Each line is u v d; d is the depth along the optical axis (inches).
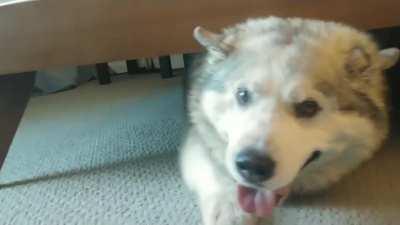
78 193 21.6
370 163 21.7
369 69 16.8
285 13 20.3
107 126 28.8
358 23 20.4
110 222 19.2
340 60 16.2
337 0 20.1
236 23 20.3
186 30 20.6
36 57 20.9
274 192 15.9
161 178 22.0
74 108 32.6
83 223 19.3
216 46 17.5
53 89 35.8
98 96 34.2
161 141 25.8
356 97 16.4
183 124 25.9
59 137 28.1
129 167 23.4
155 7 20.2
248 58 16.4
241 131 15.0
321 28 17.5
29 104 34.1
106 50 20.9
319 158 17.1
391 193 19.5
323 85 15.5
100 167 23.8
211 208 17.1
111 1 20.0
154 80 35.8
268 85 15.3
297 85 15.1
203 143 18.7
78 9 20.1
